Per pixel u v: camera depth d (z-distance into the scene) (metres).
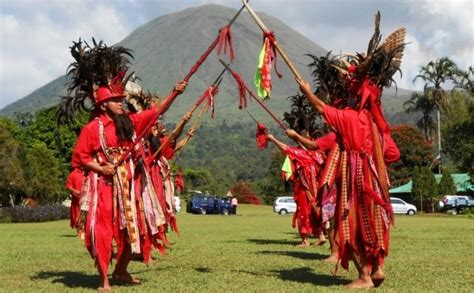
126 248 7.47
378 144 7.24
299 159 9.76
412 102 74.81
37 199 55.31
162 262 9.94
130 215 7.27
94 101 7.46
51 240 15.70
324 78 8.85
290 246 13.26
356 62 7.68
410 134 72.38
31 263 9.91
